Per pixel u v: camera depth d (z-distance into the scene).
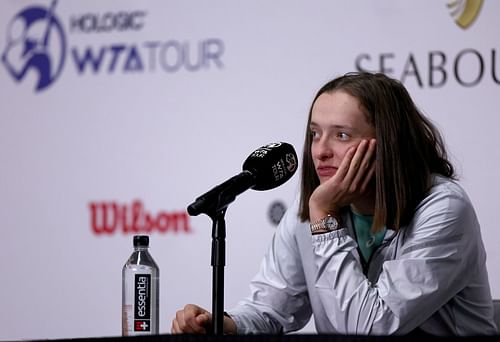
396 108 7.10
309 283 7.57
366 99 7.04
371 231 7.09
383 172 6.99
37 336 12.55
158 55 12.16
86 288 12.37
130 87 12.27
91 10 12.48
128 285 6.50
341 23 11.30
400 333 6.78
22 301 12.66
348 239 7.01
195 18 12.00
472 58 10.68
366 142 7.01
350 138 7.05
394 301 6.75
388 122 7.02
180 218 11.93
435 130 7.44
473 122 10.66
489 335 4.36
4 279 12.71
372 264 7.27
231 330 7.27
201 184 11.89
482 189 10.61
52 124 12.63
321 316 7.54
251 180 6.17
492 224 10.57
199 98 11.94
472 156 10.66
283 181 6.45
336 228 7.03
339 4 11.30
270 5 11.65
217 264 5.86
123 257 12.20
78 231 12.45
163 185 12.05
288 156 6.49
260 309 7.69
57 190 12.57
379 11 11.10
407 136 7.14
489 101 10.61
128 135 12.25
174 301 11.87
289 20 11.55
